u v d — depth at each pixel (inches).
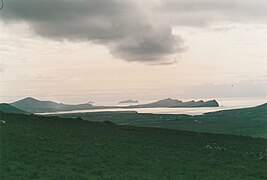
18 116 3348.9
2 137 2114.9
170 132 3464.6
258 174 1806.1
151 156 2062.0
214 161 2074.3
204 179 1574.8
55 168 1525.6
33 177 1325.0
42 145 2046.0
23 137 2207.2
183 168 1803.6
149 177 1517.0
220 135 3627.0
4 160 1563.7
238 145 2960.1
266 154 2493.8
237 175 1747.0
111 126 3452.3
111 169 1631.4
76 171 1528.1
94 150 2059.5
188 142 2864.2
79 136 2566.4
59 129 2815.0
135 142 2561.5
